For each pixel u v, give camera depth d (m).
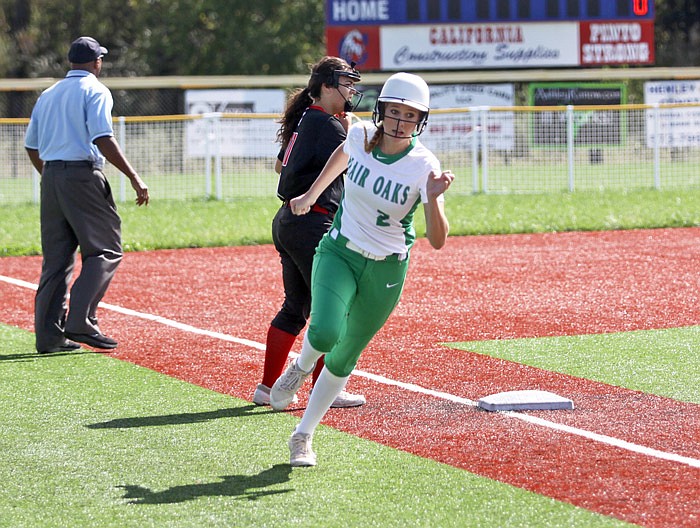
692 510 13.44
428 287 31.23
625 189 63.94
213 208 55.75
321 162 17.75
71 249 23.31
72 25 130.00
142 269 35.72
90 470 15.29
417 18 84.81
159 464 15.53
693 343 23.31
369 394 19.39
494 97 83.12
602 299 28.89
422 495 14.11
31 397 19.34
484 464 15.35
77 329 22.58
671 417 17.64
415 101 14.27
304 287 18.67
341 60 18.16
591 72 85.94
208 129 61.50
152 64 125.38
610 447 16.05
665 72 87.00
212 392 19.69
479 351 22.81
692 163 76.75
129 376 20.94
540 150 78.75
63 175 22.61
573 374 20.70
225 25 120.75
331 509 13.65
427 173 14.51
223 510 13.66
